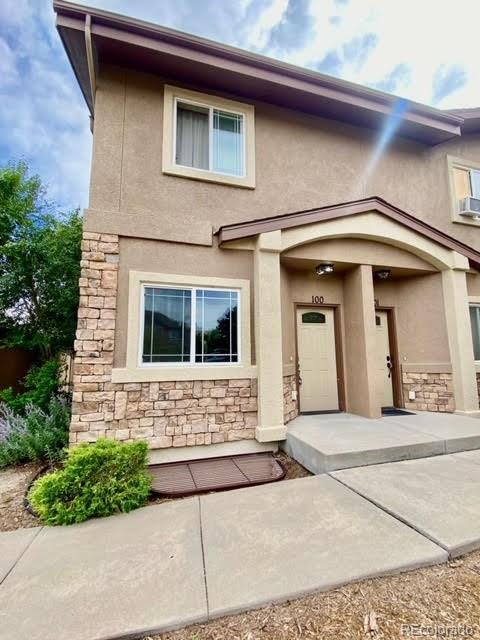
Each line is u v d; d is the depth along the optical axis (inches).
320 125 274.7
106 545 114.0
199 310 220.5
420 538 111.5
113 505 136.9
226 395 214.7
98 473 141.3
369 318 269.7
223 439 210.7
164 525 126.5
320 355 299.4
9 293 297.7
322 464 173.6
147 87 224.8
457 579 95.7
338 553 104.7
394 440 196.2
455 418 259.1
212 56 219.5
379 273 297.0
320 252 257.3
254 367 223.0
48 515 131.0
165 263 213.9
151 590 91.2
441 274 295.6
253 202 243.8
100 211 203.8
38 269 295.6
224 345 223.0
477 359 308.2
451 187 320.8
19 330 309.6
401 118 277.7
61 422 225.9
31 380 277.0
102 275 200.1
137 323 203.2
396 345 314.8
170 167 222.2
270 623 82.0
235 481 172.9
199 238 222.2
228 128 246.7
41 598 88.9
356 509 132.0
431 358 295.4
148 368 201.5
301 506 136.3
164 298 214.1
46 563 104.3
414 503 135.4
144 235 210.4
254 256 232.1
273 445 221.9
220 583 93.0
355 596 89.7
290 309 284.7
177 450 203.8
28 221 319.3
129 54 211.0
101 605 86.1
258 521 126.1
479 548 109.0
